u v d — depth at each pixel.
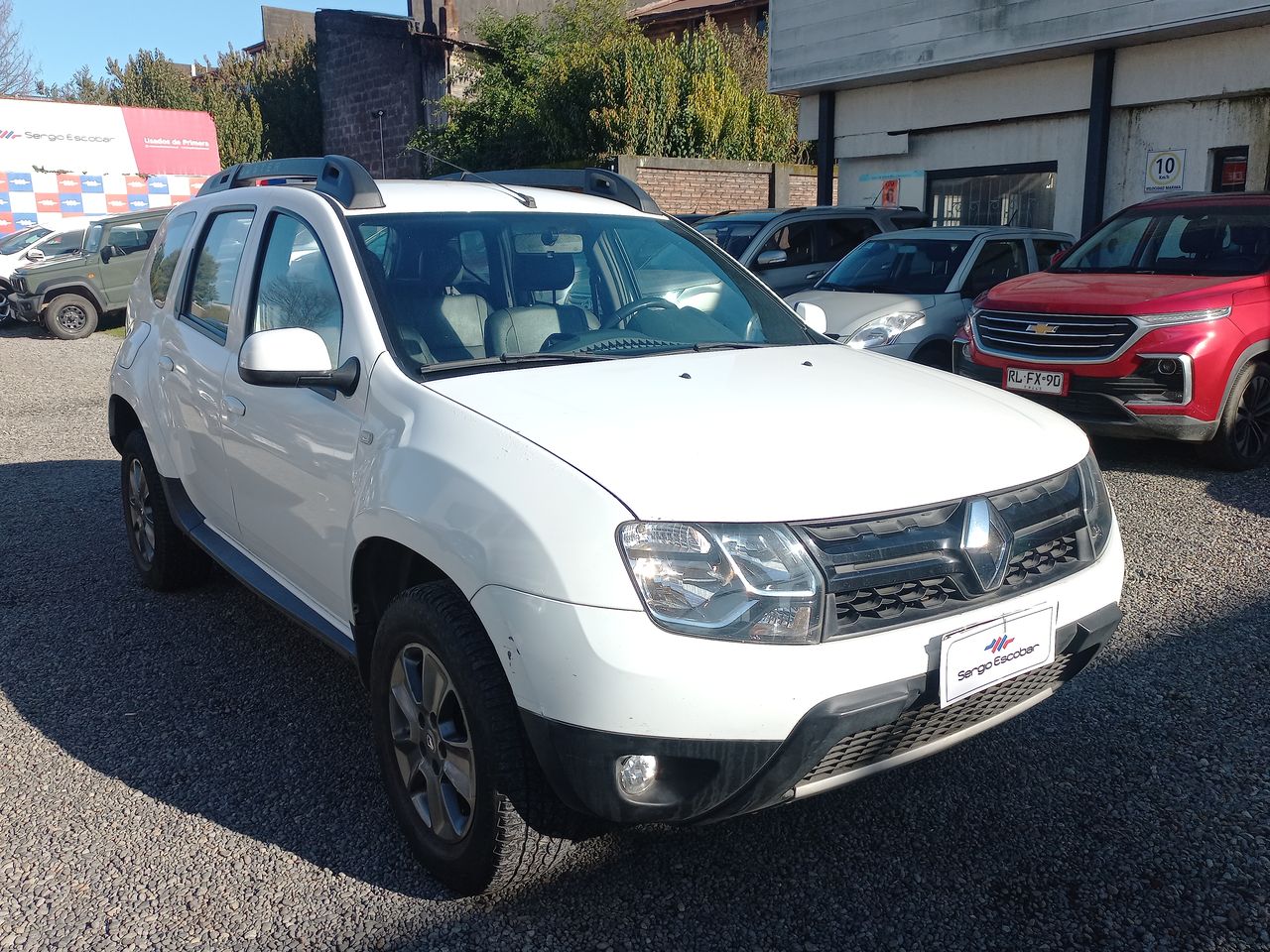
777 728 2.29
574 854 2.77
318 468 3.19
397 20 24.55
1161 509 5.97
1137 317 6.41
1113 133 11.70
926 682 2.44
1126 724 3.59
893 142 14.06
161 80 33.28
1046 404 6.84
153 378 4.60
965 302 8.64
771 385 3.06
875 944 2.57
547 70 20.73
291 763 3.47
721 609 2.30
